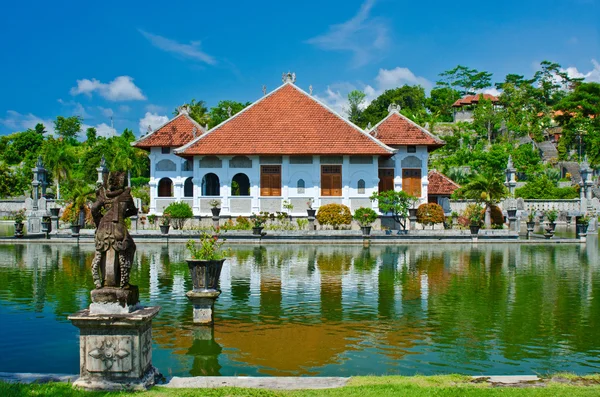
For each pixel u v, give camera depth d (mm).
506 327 11398
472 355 9508
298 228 35750
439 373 8547
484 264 21781
